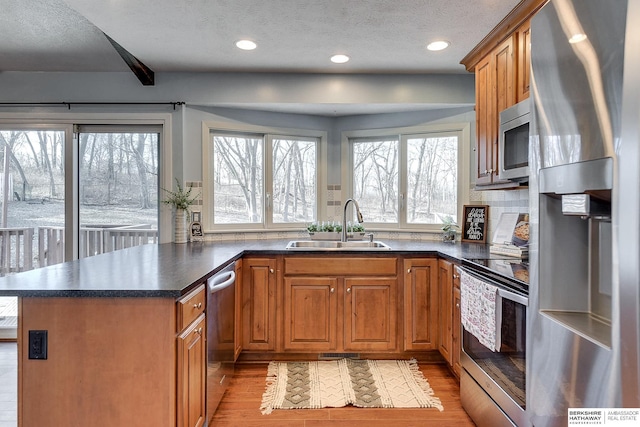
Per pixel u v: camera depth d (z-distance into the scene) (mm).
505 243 2600
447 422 2121
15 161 3293
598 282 1299
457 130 3432
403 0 2080
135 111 3244
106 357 1530
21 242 3314
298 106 3398
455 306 2486
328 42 2619
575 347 1158
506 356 1729
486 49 2582
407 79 3277
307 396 2379
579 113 1105
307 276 2848
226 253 2619
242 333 2822
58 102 3211
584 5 1081
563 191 1186
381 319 2850
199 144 3348
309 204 3824
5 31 2678
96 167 3332
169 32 2465
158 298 1528
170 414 1526
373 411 2230
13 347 3111
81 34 2740
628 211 925
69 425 1528
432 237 3533
